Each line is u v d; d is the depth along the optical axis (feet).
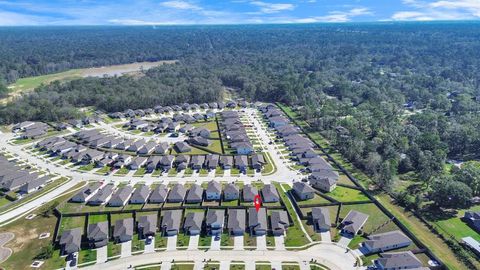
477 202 443.73
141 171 545.85
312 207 437.17
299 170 546.26
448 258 343.46
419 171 533.96
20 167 556.92
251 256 351.46
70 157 594.65
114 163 571.28
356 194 469.98
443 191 428.97
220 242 372.38
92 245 363.97
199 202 448.24
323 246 365.81
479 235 378.53
